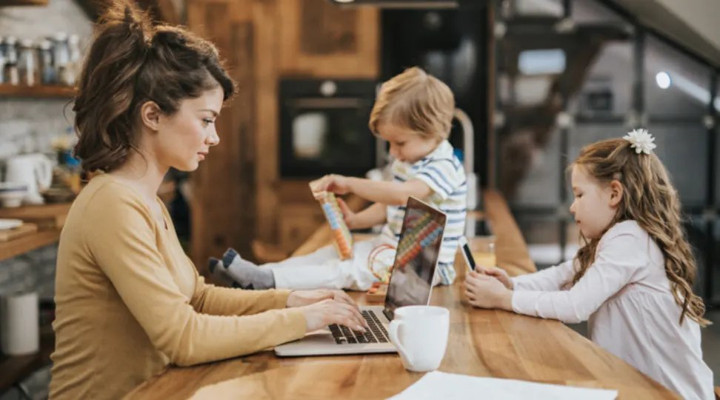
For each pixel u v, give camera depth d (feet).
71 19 15.11
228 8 18.49
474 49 19.85
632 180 6.60
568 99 19.95
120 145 5.24
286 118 18.56
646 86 19.79
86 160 5.27
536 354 5.20
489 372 4.82
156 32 5.25
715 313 19.11
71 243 5.08
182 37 5.28
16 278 12.65
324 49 18.47
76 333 5.11
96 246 4.97
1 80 11.09
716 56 18.97
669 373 6.44
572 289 6.35
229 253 6.95
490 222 12.40
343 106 18.45
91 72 5.21
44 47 12.30
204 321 5.07
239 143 18.74
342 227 7.64
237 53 18.57
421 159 7.77
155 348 5.24
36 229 10.57
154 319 4.90
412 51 19.85
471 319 6.15
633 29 19.65
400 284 6.13
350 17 18.37
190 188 18.89
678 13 17.51
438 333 4.77
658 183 6.64
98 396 5.14
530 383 4.51
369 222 8.80
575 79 19.89
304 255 8.57
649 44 19.66
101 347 5.11
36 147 13.55
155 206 5.52
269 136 18.67
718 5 17.35
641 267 6.42
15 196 11.34
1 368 10.03
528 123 20.07
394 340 4.83
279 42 18.51
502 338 5.59
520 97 20.04
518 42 19.88
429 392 4.37
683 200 19.98
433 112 7.55
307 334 5.60
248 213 18.88
